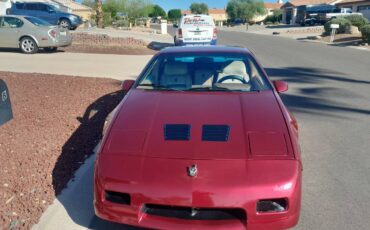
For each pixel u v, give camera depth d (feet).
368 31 76.18
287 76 37.35
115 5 153.28
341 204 12.37
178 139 10.44
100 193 9.82
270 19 256.32
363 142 18.16
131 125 11.19
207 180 9.30
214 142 10.28
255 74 14.84
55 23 80.69
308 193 13.10
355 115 22.89
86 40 64.13
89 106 22.39
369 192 13.19
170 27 175.32
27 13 79.51
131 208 9.55
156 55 16.10
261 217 9.27
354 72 39.99
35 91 25.40
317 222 11.34
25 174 13.53
